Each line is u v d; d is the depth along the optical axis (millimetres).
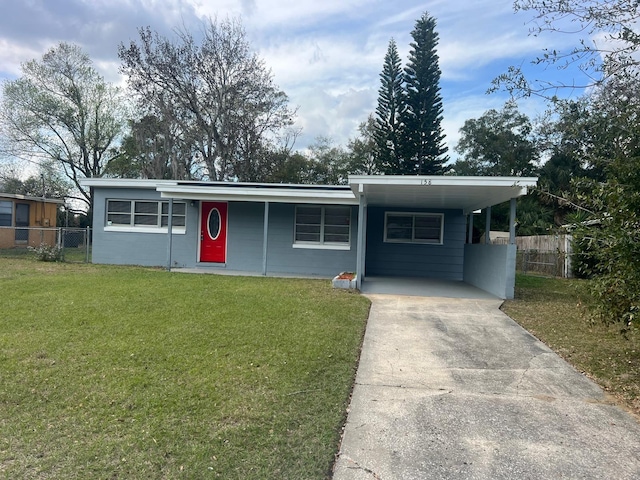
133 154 30562
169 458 2633
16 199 18969
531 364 4750
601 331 6160
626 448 2961
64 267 11898
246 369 4191
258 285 9578
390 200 11461
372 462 2727
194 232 13297
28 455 2625
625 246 3531
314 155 37781
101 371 4039
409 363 4711
